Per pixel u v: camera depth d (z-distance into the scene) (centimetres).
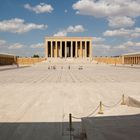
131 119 940
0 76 3656
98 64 8706
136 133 753
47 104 1487
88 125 857
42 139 874
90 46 10412
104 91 2017
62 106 1427
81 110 1320
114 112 1130
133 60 9269
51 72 4747
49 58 9944
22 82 2752
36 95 1817
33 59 10100
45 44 10288
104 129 804
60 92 1961
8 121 1112
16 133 945
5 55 8888
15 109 1353
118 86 2367
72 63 8869
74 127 1004
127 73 4409
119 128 809
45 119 1140
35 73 4412
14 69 6047
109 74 4150
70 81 2872
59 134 920
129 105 1334
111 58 10394
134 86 2364
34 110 1327
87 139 742
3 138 891
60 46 10338
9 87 2289
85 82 2756
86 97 1728
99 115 1079
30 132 952
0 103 1526
